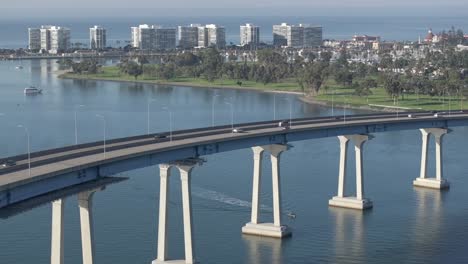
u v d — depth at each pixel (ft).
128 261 497.05
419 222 609.83
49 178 393.50
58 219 400.47
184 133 577.84
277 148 582.35
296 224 598.75
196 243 542.98
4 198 361.71
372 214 632.79
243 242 548.31
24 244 526.57
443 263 513.45
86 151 471.62
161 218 492.13
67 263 487.61
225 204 643.45
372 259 518.78
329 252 531.91
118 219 591.37
